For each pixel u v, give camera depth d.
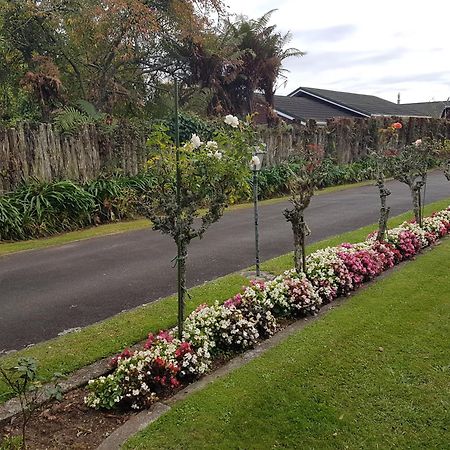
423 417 2.84
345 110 26.06
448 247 6.48
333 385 3.13
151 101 17.12
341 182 14.82
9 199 8.45
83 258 6.63
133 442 2.57
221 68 17.95
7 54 14.38
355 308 4.41
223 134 3.69
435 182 14.55
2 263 6.46
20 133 9.01
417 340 3.76
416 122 18.97
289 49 19.22
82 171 9.97
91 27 14.77
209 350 3.51
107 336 3.87
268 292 4.29
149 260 6.43
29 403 2.70
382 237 5.90
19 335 4.07
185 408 2.86
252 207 10.88
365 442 2.62
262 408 2.87
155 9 15.56
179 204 3.39
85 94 15.30
